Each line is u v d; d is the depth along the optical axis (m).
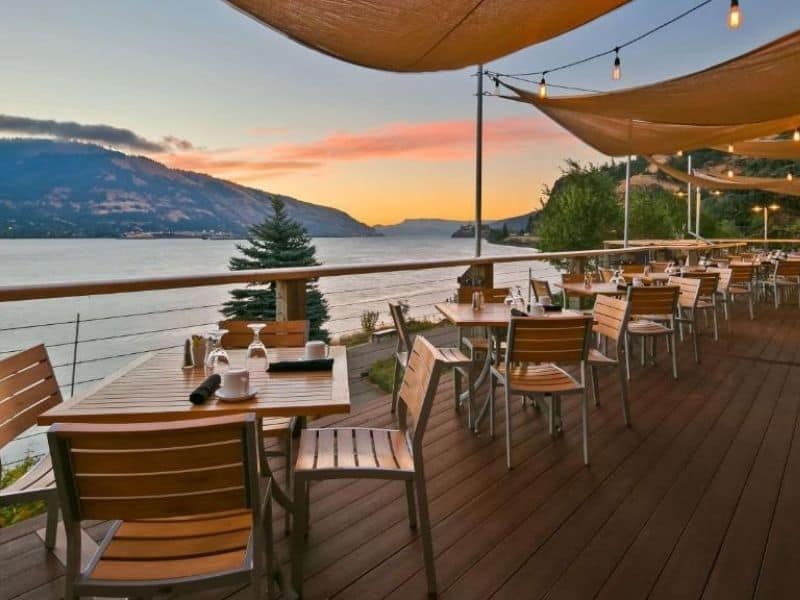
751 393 4.12
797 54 3.79
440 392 4.21
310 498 2.49
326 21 3.11
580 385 2.96
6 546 2.08
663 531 2.21
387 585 1.87
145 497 1.21
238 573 1.28
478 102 8.15
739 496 2.50
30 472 1.91
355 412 3.74
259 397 1.75
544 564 1.99
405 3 2.89
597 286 5.36
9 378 1.85
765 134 6.96
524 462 2.89
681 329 6.02
